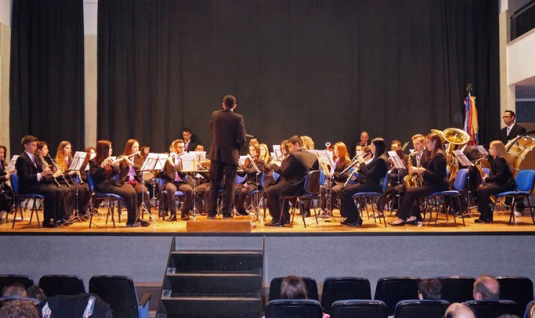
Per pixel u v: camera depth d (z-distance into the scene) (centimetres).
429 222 862
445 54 1259
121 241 764
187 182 951
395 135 1264
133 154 858
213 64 1272
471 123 1208
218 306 680
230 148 828
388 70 1267
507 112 1089
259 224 848
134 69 1264
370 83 1266
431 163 822
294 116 1270
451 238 756
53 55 1266
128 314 592
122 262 764
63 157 948
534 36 1109
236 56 1270
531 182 827
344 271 762
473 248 756
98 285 586
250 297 697
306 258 764
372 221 895
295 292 502
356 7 1268
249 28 1270
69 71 1266
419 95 1261
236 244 769
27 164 824
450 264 756
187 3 1270
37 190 813
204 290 712
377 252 761
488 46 1266
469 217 929
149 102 1266
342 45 1270
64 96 1265
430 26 1261
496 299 464
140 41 1262
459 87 1263
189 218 923
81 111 1264
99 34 1259
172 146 1005
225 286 711
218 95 1273
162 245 763
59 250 764
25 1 1268
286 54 1270
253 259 739
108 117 1260
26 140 845
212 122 841
